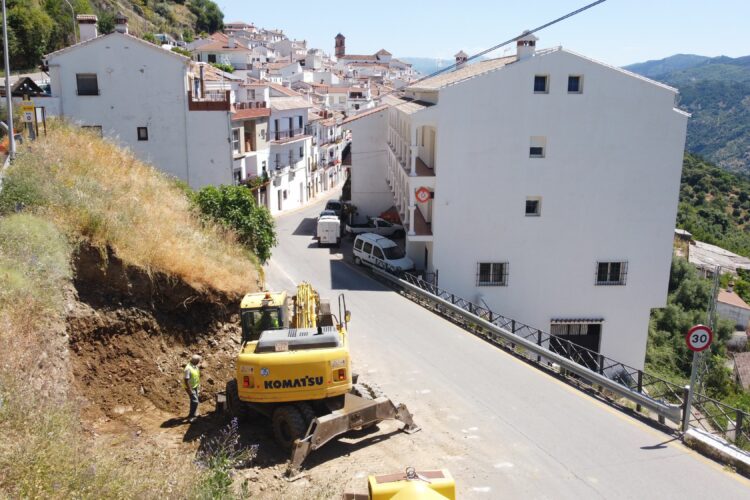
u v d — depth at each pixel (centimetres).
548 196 2836
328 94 9738
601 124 2783
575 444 1247
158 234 1667
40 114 2109
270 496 976
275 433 1183
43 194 1545
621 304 2925
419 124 2766
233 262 1862
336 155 7875
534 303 2911
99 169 1939
